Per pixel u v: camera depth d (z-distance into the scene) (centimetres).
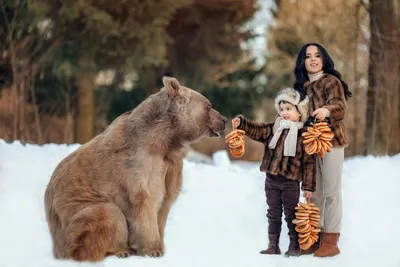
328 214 785
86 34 2241
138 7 2233
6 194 1058
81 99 2448
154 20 2264
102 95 2738
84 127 2455
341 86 789
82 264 698
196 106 754
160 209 767
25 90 2241
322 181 809
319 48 806
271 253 765
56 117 2566
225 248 806
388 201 1043
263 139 787
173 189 766
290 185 754
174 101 744
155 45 2292
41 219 970
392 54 1747
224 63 2939
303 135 738
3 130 2133
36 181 1131
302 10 2772
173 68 2852
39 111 2514
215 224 945
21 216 977
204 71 2853
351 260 741
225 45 2902
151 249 730
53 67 2280
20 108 2072
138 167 728
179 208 1014
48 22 2231
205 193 1096
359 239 862
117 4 2217
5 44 2120
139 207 727
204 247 809
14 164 1192
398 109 1741
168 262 704
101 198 736
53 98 2519
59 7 2195
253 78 3005
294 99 759
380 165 1238
